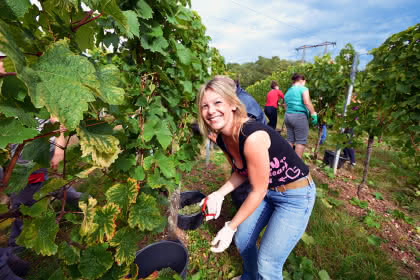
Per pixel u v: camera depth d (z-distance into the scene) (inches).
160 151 54.9
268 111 187.3
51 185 27.9
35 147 25.7
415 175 124.0
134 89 47.5
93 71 19.0
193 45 74.4
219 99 45.2
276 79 398.0
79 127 24.9
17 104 17.9
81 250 31.1
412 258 84.0
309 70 219.9
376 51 123.0
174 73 58.8
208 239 90.9
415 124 108.9
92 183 44.4
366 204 117.6
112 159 28.8
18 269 45.1
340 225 96.0
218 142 58.5
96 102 27.0
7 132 17.5
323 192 128.0
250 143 43.9
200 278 73.5
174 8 49.8
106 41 41.2
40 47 21.3
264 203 59.2
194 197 110.3
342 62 156.6
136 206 38.8
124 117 41.1
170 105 59.9
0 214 24.6
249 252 62.1
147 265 67.5
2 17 16.5
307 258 80.3
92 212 30.7
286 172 50.3
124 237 35.9
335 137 154.3
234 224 47.2
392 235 96.0
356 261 78.1
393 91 111.7
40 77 16.3
